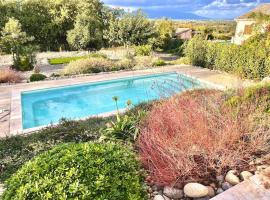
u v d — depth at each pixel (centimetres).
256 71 1316
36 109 1125
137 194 261
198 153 337
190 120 400
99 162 262
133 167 297
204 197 311
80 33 2872
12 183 254
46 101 1253
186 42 2038
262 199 278
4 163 501
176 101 514
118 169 271
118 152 297
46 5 3180
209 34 4025
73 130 616
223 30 4591
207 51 1688
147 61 1848
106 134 524
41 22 3097
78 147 289
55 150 292
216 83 1248
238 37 2730
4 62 2173
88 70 1630
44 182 238
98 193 237
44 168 254
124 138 506
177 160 329
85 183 239
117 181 252
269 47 1293
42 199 227
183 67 1744
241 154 348
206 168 333
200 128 365
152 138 380
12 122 807
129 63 1791
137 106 778
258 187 294
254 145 353
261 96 475
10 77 1439
